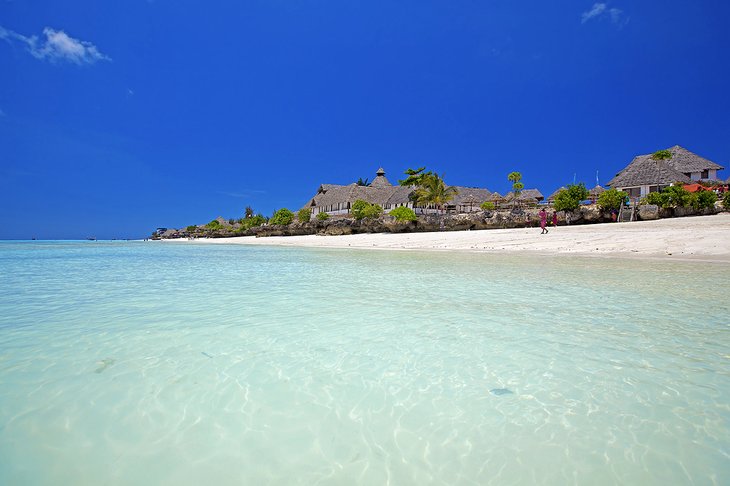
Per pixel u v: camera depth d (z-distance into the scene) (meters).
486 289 7.58
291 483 2.06
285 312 5.77
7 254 23.75
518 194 50.91
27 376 3.43
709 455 2.23
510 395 3.02
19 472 2.15
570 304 6.07
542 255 15.05
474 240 23.25
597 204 30.45
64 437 2.50
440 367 3.59
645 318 5.13
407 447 2.38
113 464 2.23
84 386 3.22
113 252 26.12
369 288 7.97
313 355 3.94
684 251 13.24
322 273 10.95
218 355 3.95
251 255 20.89
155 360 3.82
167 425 2.65
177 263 15.64
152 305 6.37
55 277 10.75
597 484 2.02
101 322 5.23
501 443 2.40
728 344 4.06
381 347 4.15
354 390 3.15
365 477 2.11
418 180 48.81
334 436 2.51
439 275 9.88
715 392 2.98
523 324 4.94
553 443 2.38
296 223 55.97
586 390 3.06
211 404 2.93
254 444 2.43
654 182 38.72
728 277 8.51
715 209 27.62
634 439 2.40
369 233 41.78
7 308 6.22
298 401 2.98
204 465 2.22
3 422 2.67
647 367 3.48
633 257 13.05
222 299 6.87
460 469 2.16
